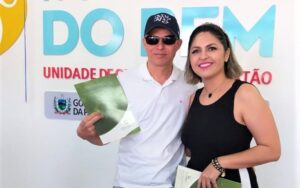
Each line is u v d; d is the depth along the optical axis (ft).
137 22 6.56
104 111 4.34
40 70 7.30
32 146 7.58
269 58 6.00
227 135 3.74
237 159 3.59
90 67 6.93
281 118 6.04
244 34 6.06
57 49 7.09
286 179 6.12
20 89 7.50
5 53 7.49
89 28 6.82
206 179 3.65
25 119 7.55
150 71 4.61
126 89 4.58
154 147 4.43
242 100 3.69
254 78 6.11
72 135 7.25
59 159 7.43
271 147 3.61
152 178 4.38
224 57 3.99
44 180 7.60
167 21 4.42
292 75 5.91
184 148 4.66
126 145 4.61
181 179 3.97
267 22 5.92
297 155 6.02
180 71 4.80
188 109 4.51
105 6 6.70
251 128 3.67
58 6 6.99
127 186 4.57
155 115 4.46
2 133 7.75
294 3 5.78
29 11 7.21
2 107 7.67
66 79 7.13
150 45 4.46
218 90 4.01
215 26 4.01
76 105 7.11
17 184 7.81
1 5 7.36
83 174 7.30
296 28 5.81
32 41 7.27
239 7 6.04
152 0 6.44
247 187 3.76
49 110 7.34
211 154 3.86
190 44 4.09
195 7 6.24
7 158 7.80
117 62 6.76
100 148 7.11
